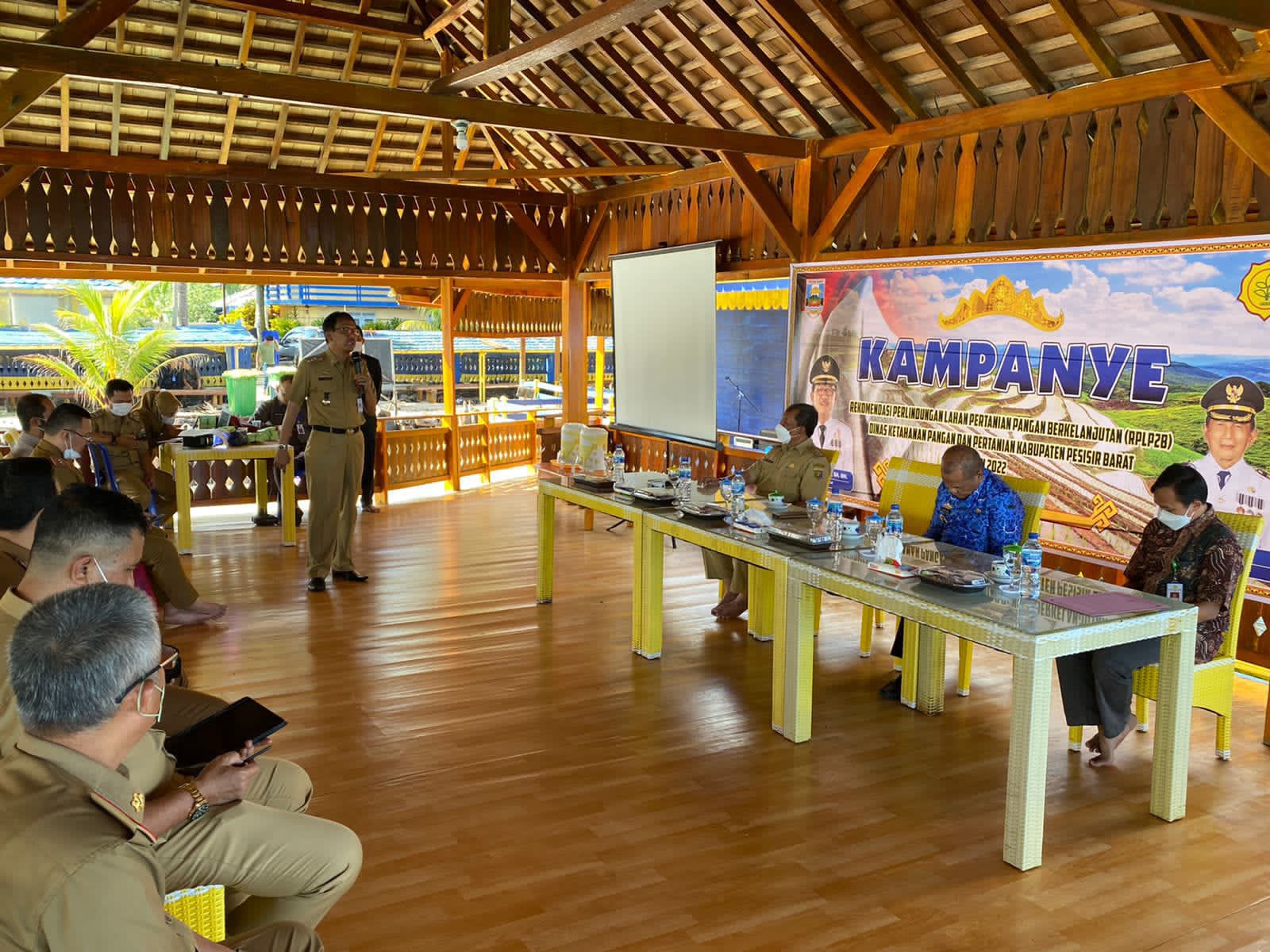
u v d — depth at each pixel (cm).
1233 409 436
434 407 1809
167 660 268
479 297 1198
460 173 820
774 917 262
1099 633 289
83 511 198
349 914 262
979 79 546
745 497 480
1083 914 265
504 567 656
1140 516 476
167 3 724
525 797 332
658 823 314
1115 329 482
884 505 478
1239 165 437
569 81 795
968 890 276
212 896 195
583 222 950
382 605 565
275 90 479
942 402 576
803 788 340
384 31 779
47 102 758
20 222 741
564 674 452
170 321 1858
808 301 668
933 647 402
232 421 805
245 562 670
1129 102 474
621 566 661
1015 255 527
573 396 976
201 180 797
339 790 335
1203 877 284
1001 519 402
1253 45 427
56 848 125
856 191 630
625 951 247
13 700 158
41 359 1408
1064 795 337
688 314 784
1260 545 432
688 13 635
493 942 250
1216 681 355
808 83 631
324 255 847
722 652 484
